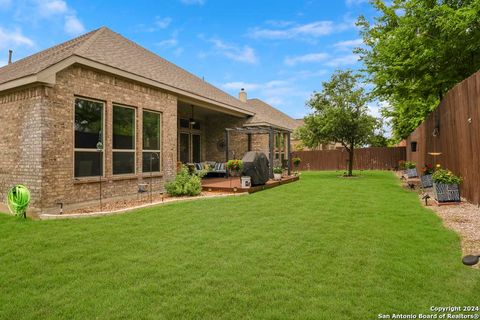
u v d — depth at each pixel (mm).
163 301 3076
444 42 9633
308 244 4723
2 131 8172
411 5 10133
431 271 3633
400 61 10680
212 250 4531
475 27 8977
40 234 5469
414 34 10258
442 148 9336
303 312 2828
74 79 7840
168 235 5332
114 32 12453
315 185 12766
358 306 2912
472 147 6953
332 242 4793
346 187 11922
